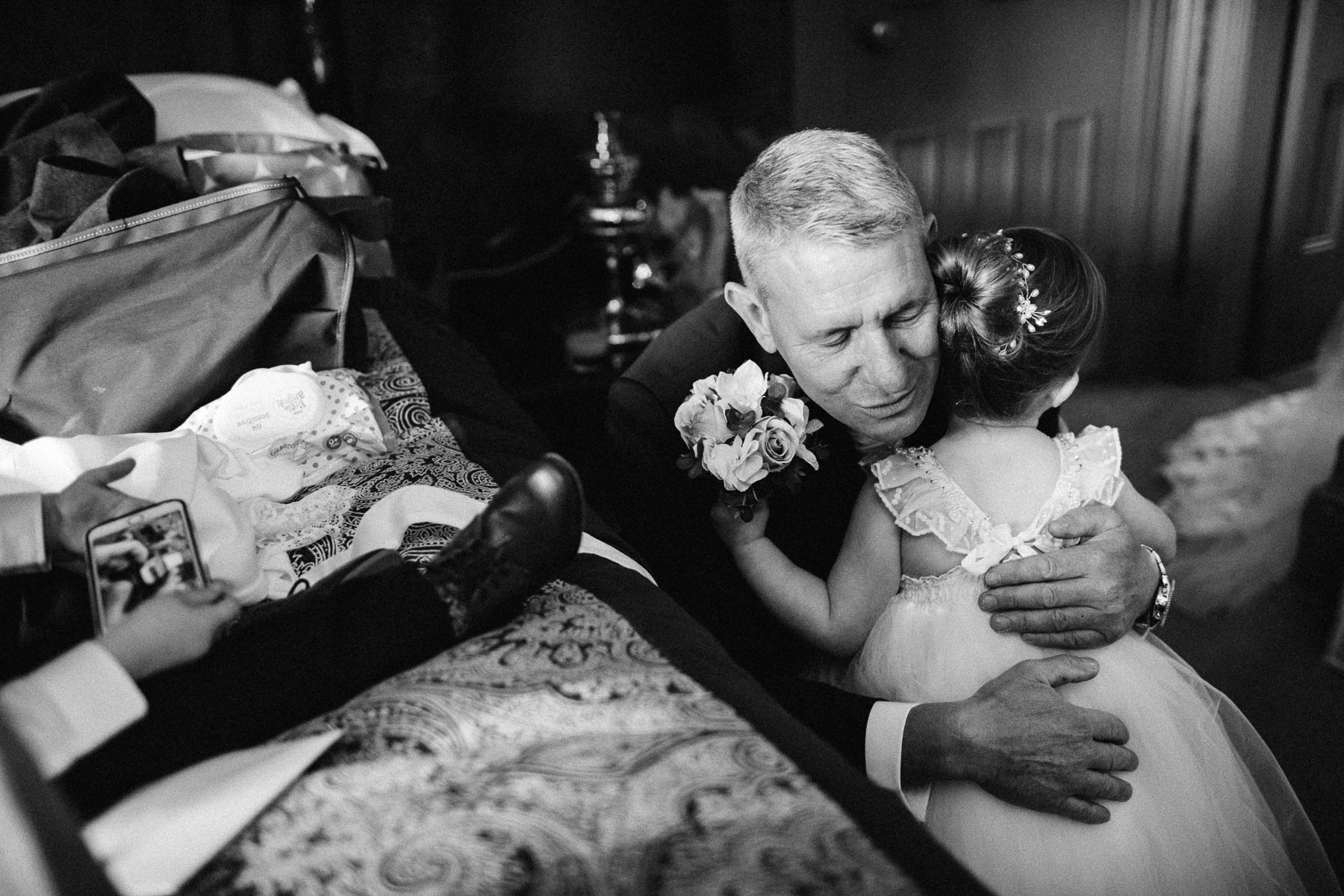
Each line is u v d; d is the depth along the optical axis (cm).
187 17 238
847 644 131
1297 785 168
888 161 113
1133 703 120
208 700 87
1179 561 235
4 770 55
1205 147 325
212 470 121
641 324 254
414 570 99
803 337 114
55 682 80
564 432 251
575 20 220
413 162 262
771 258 112
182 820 76
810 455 122
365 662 93
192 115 200
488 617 100
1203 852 113
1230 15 309
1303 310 349
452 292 276
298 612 95
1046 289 120
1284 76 318
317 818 78
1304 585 226
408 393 157
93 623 93
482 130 266
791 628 133
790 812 77
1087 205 342
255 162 187
